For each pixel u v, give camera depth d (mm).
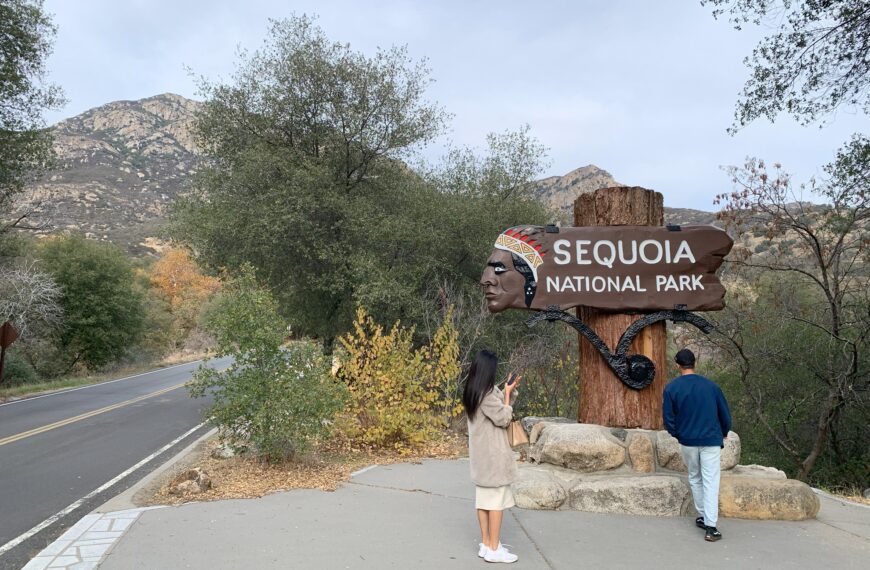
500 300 6469
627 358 6441
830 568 4367
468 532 5184
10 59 19156
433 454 9141
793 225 11031
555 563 4445
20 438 11734
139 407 16891
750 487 5707
